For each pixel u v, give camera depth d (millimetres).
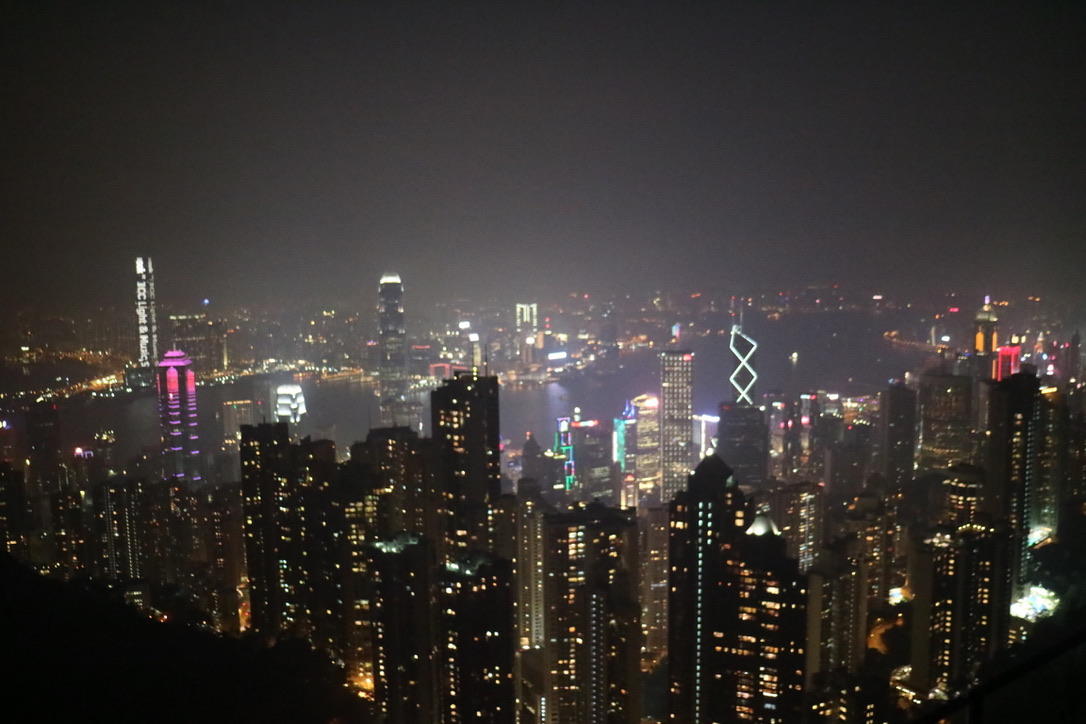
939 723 6742
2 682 19656
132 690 21781
